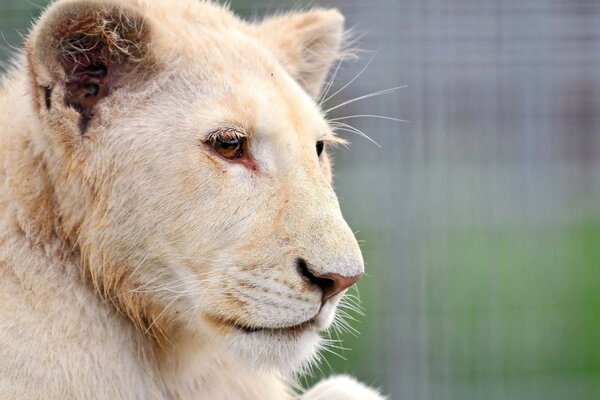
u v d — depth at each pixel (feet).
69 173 22.25
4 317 21.68
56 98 22.08
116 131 22.43
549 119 51.19
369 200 45.29
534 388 50.70
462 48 47.09
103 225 22.33
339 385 26.81
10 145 22.89
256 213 22.27
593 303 54.29
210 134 22.35
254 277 22.06
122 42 22.54
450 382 48.93
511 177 51.19
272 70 23.81
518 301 51.98
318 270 21.71
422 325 45.47
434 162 47.39
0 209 22.44
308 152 23.03
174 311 22.89
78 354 22.06
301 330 22.36
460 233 50.01
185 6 25.04
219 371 24.67
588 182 61.16
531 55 49.37
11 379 21.47
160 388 23.71
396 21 44.98
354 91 44.65
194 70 22.94
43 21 21.84
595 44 50.14
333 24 28.27
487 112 49.47
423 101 45.60
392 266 45.16
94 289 22.53
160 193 22.30
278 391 26.07
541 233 52.85
